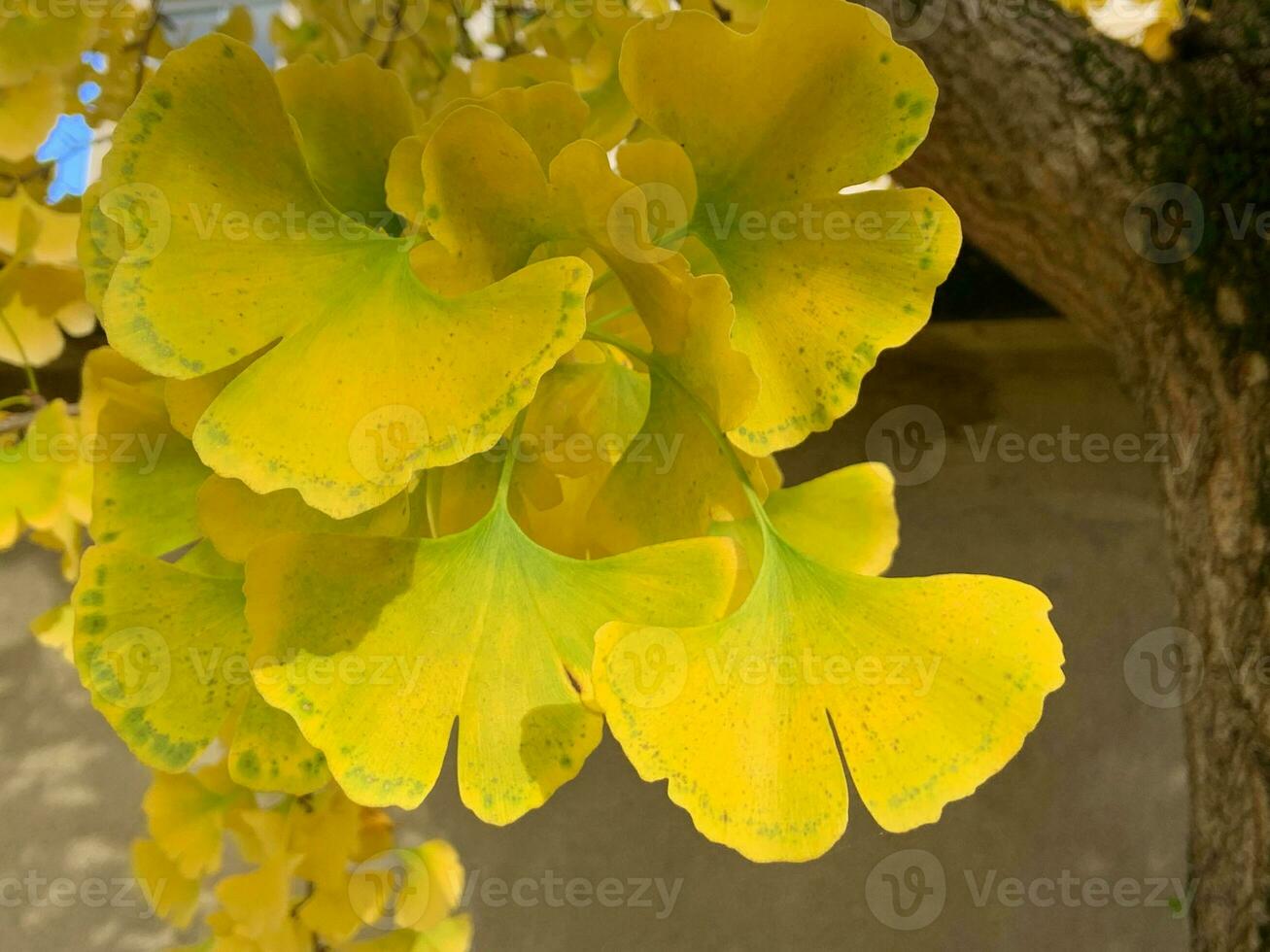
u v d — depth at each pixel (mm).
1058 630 615
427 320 243
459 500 279
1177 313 382
